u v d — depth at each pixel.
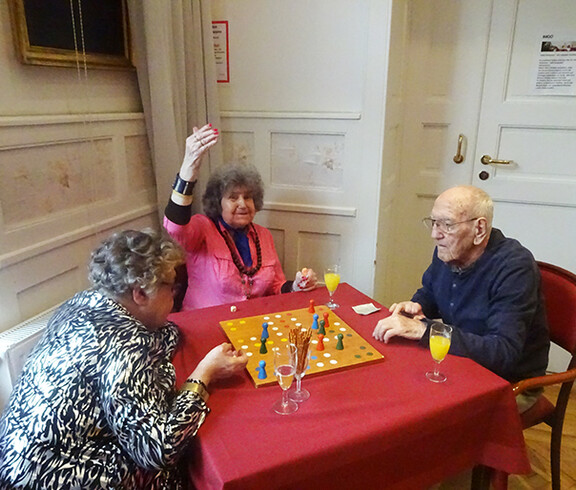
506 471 1.23
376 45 2.13
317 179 2.42
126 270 1.14
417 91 2.55
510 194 2.53
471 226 1.48
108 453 1.06
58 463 1.02
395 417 1.08
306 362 1.19
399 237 2.81
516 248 1.52
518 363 1.56
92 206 2.02
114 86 2.11
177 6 2.15
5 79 1.60
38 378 1.06
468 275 1.57
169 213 1.83
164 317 1.26
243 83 2.41
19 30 1.60
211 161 2.43
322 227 2.46
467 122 2.51
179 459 1.05
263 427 1.05
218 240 1.97
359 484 1.08
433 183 2.66
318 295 1.79
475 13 2.37
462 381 1.22
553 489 1.71
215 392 1.18
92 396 1.04
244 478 0.92
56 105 1.81
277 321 1.54
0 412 1.61
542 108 2.37
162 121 2.18
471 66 2.44
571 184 2.41
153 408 1.02
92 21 1.91
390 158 2.44
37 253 1.75
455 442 1.19
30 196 1.73
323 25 2.22
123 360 1.04
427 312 1.79
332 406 1.12
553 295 1.66
